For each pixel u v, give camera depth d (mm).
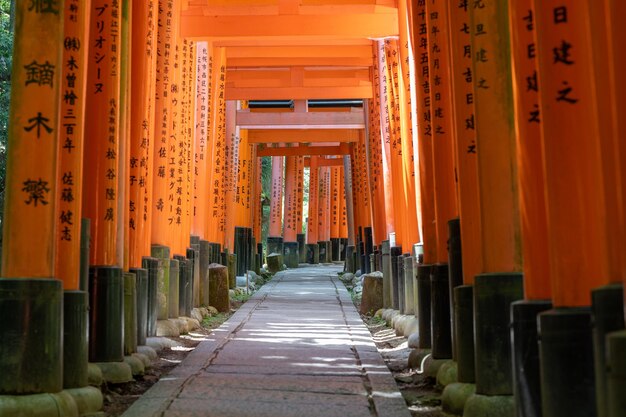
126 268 9203
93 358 7949
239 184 25906
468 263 7016
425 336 9422
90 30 8320
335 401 7168
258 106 26578
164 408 6770
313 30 14539
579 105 4367
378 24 14617
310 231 39250
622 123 3398
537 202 5168
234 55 19703
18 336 5891
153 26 11102
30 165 6035
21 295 5926
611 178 3695
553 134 4410
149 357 9617
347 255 31141
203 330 13289
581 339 4270
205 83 16734
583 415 4238
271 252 35656
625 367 3248
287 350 10453
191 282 13906
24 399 5801
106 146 8203
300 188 36781
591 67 3873
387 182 16562
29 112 6066
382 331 13531
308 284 24922
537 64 4578
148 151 10672
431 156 9344
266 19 14523
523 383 5117
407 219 13117
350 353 10195
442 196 8477
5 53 16344
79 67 7082
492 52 6262
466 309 6969
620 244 3588
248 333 12438
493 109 6230
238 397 7266
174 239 13414
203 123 16547
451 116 8195
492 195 6219
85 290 7270
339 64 20625
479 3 6309
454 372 7578
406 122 12789
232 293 19812
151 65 10867
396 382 8344
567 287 4352
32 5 6145
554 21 4434
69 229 6883
